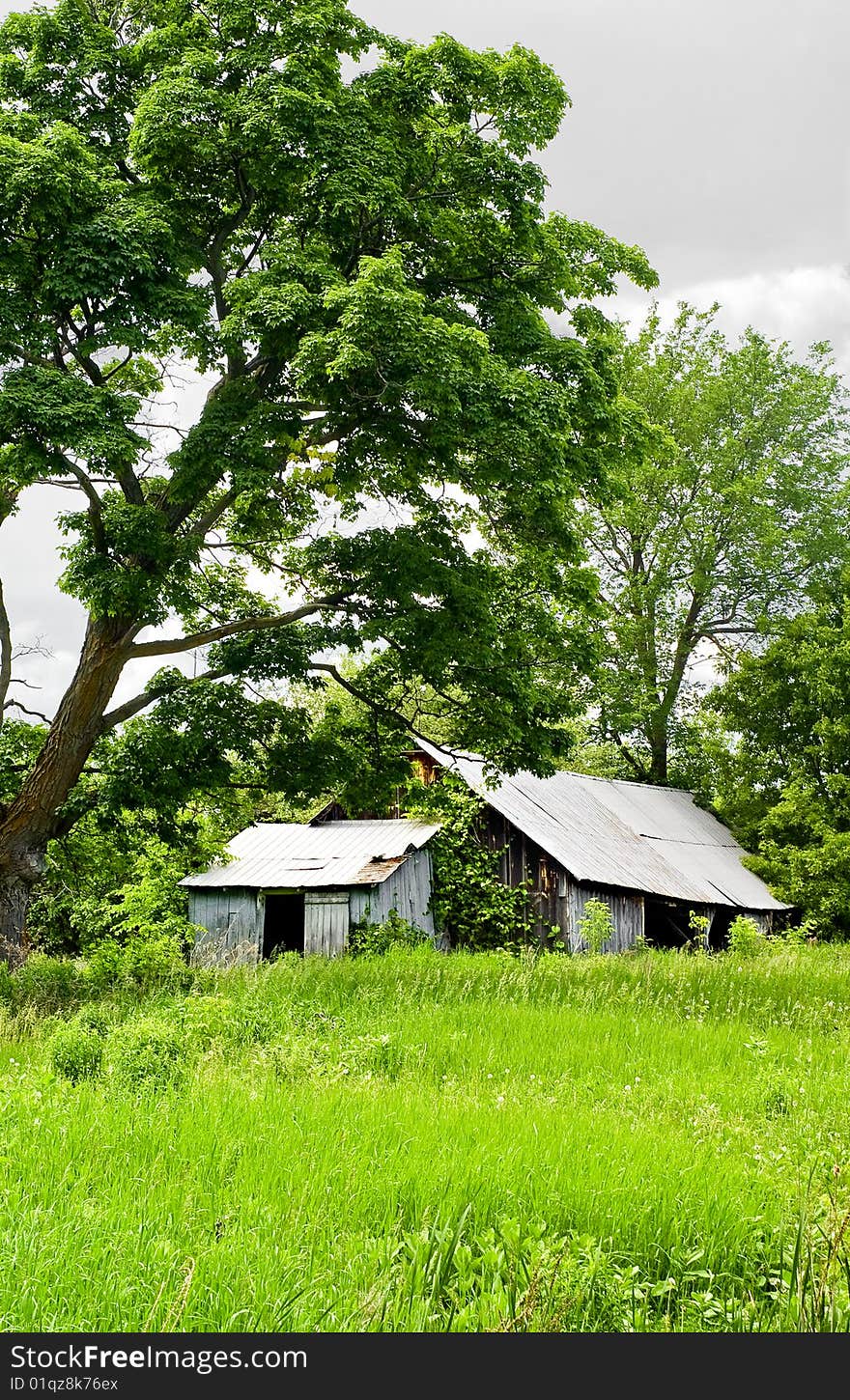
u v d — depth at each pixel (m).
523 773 36.41
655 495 46.97
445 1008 15.73
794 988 17.83
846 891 37.88
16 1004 17.31
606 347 20.20
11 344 16.33
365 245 19.27
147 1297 4.59
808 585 46.75
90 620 19.53
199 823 24.50
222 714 21.00
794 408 47.78
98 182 16.84
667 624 47.06
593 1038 13.63
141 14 19.83
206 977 19.42
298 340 17.36
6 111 18.61
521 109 19.50
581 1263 5.23
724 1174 6.92
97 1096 8.52
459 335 16.42
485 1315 4.66
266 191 18.17
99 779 20.45
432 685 20.73
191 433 17.31
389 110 19.25
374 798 22.97
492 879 32.50
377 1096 8.83
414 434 18.78
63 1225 5.20
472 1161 6.52
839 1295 5.08
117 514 18.53
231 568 22.91
